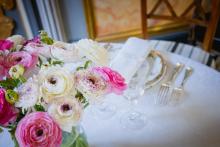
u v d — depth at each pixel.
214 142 0.61
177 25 2.10
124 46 0.88
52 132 0.42
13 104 0.44
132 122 0.68
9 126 0.46
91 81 0.46
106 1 1.83
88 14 1.86
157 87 0.77
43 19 1.75
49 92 0.43
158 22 2.06
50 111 0.43
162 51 0.93
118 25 1.98
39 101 0.44
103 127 0.67
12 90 0.44
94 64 0.52
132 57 0.82
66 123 0.44
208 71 0.81
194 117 0.67
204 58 1.11
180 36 2.16
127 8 1.90
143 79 0.78
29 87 0.44
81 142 0.53
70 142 0.50
